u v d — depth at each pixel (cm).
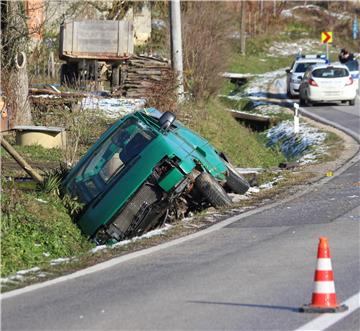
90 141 4166
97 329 1588
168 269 2066
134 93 5569
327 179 3550
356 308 1689
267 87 9238
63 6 6200
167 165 2702
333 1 17188
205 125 5300
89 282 1956
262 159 5109
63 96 4844
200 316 1656
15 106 4441
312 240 2369
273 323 1599
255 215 2770
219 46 6862
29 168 2972
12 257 2361
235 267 2070
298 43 14775
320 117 6588
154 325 1605
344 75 7394
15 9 4369
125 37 6178
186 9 7462
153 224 2702
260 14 15062
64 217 2716
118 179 2712
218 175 2881
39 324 1633
